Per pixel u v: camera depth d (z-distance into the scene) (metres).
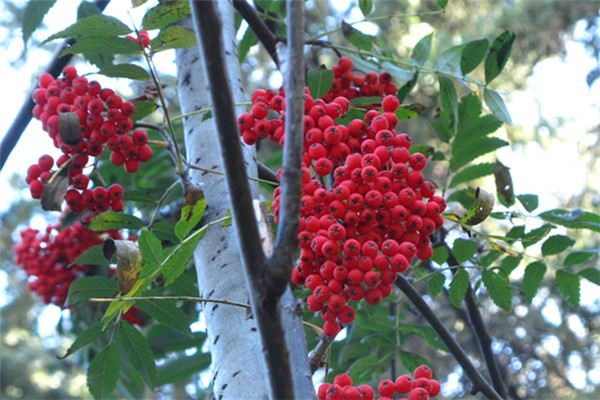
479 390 3.90
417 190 2.76
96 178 5.23
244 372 2.73
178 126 5.36
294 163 2.10
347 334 4.79
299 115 2.13
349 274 2.57
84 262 3.61
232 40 3.65
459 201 4.20
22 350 12.00
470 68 4.02
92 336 3.52
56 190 3.26
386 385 2.77
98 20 3.05
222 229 3.09
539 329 7.48
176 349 4.88
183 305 4.79
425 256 2.82
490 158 7.12
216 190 3.20
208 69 2.04
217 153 3.33
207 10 2.04
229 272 2.97
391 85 3.81
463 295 3.76
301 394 2.45
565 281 3.83
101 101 3.16
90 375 3.48
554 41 8.46
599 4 8.39
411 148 4.03
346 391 2.67
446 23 8.29
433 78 4.41
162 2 3.06
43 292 5.03
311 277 2.61
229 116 2.03
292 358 2.51
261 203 2.63
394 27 8.13
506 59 3.93
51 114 3.25
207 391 5.01
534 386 7.42
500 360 7.41
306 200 2.63
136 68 3.18
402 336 4.45
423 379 2.79
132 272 2.75
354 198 2.61
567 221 3.62
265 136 3.02
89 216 4.11
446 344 3.90
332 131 2.78
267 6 4.64
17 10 9.62
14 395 11.76
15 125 3.97
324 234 2.59
